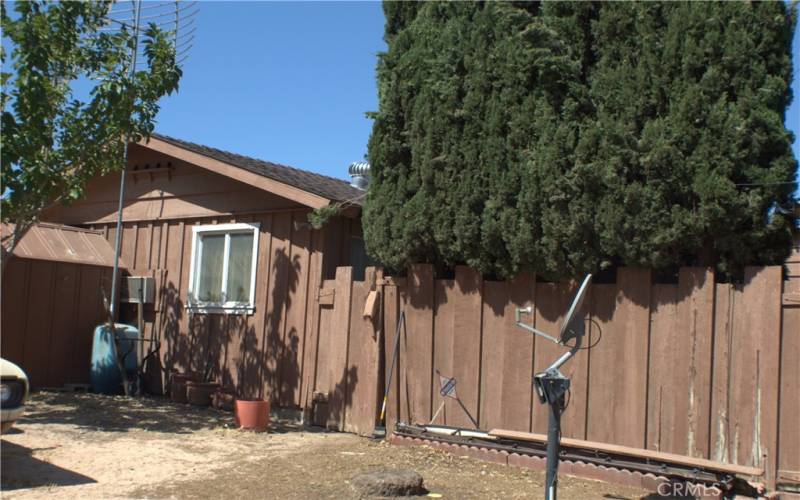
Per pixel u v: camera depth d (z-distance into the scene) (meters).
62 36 8.90
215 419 9.70
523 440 7.55
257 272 10.79
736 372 6.77
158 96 9.56
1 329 10.91
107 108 9.07
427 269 8.77
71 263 11.79
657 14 7.27
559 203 7.39
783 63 6.78
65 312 11.77
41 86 8.48
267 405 9.22
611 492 6.62
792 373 6.52
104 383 11.47
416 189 8.62
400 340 8.91
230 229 11.13
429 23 8.74
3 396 6.05
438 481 6.77
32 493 5.91
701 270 6.98
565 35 7.78
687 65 6.88
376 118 8.82
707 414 6.84
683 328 7.04
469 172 8.03
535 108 7.68
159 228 12.15
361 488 6.17
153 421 9.35
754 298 6.72
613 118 7.27
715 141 6.70
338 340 9.47
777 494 6.38
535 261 7.72
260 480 6.61
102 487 6.21
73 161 9.09
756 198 6.56
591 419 7.53
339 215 9.86
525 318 8.01
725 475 6.41
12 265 11.11
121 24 10.47
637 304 7.32
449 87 8.23
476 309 8.36
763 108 6.64
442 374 8.55
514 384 8.03
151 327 11.98
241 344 10.80
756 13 6.77
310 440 8.62
